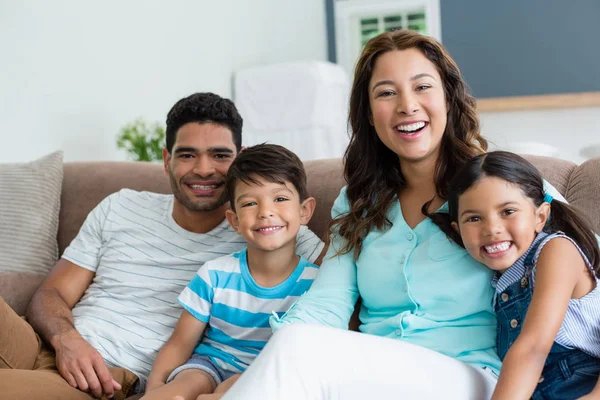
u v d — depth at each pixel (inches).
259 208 64.0
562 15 254.2
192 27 203.6
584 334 50.3
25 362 65.6
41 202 82.0
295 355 44.5
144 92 180.5
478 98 265.4
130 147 162.6
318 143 209.8
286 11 261.3
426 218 59.9
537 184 53.4
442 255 57.3
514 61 260.8
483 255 53.3
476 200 52.8
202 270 67.4
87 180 85.7
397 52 60.2
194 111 72.1
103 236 76.6
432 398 46.0
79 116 157.2
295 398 43.5
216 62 215.3
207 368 62.6
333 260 62.9
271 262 65.6
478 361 53.3
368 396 45.1
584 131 234.2
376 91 60.6
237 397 43.4
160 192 83.2
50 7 149.6
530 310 48.5
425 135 59.6
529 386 45.4
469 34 265.3
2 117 136.6
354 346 46.2
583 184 63.3
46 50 148.3
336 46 288.2
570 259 50.1
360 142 64.6
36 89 145.2
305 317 58.4
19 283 77.4
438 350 54.8
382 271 59.4
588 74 253.4
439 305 56.6
